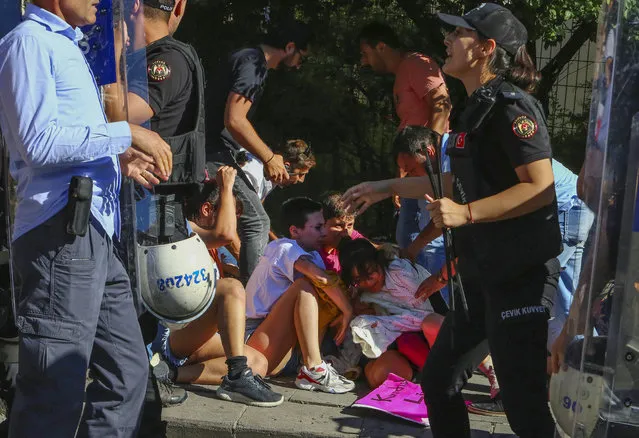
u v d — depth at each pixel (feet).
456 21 9.82
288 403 12.84
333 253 14.61
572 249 13.30
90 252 9.21
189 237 11.98
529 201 9.34
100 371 9.84
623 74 7.48
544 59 27.35
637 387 7.61
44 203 9.02
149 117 10.86
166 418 12.05
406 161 13.52
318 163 27.25
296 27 16.62
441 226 9.45
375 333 13.58
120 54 10.05
